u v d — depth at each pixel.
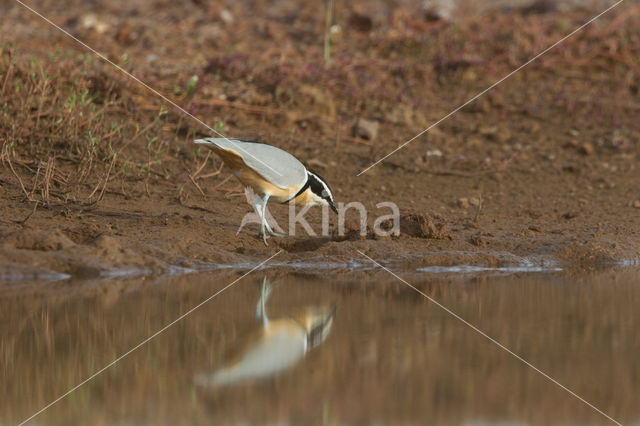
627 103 22.36
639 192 17.89
